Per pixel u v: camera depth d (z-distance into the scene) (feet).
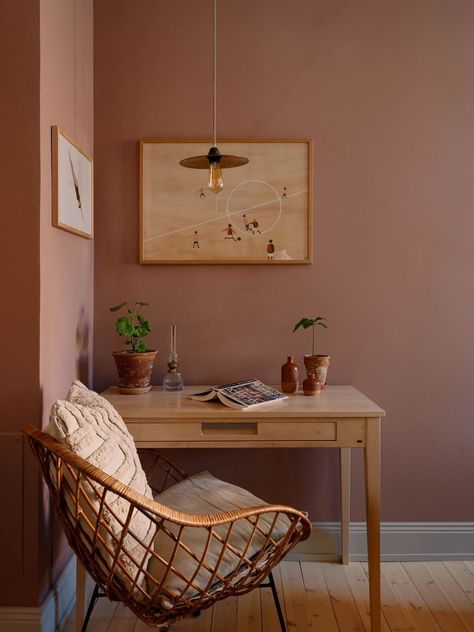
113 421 5.83
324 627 7.00
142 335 7.99
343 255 8.79
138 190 8.75
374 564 6.82
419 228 8.79
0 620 6.44
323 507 8.82
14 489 6.48
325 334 8.82
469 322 8.81
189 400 7.49
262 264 8.79
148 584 5.12
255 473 8.81
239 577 5.53
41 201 6.45
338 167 8.78
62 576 7.29
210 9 8.73
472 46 8.73
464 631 6.91
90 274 8.60
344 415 6.85
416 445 8.83
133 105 8.71
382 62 8.75
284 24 8.75
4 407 6.47
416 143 8.77
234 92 8.74
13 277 6.43
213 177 6.97
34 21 6.38
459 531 8.77
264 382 8.82
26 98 6.39
